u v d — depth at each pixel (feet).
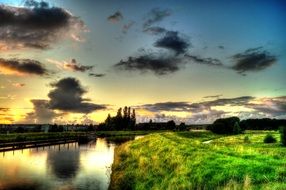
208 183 66.85
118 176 112.47
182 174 77.92
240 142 188.24
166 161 99.60
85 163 162.81
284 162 72.54
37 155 196.75
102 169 142.51
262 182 59.47
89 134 474.49
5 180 114.73
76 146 277.23
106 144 307.78
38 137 321.93
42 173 130.21
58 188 102.99
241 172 66.13
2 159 173.17
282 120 430.61
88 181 114.42
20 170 136.98
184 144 121.49
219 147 112.06
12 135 348.18
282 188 53.72
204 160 81.15
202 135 296.10
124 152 173.58
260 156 85.20
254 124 433.89
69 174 128.67
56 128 541.75
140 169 107.65
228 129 320.09
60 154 205.46
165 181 81.46
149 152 135.85
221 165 73.72
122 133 539.29
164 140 145.18
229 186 59.57
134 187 91.40
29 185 106.73
